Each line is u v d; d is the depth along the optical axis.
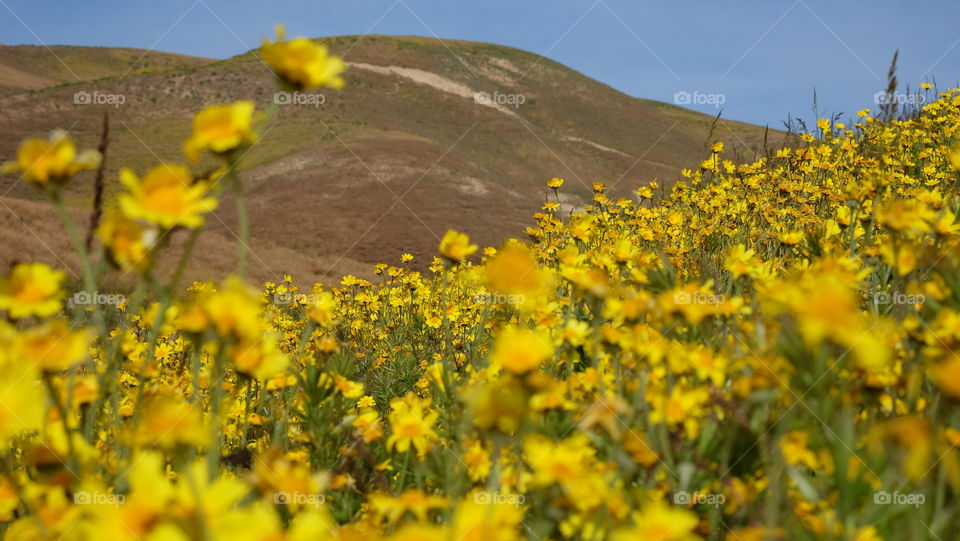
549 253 3.98
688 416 1.43
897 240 2.00
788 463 1.33
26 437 1.39
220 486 0.88
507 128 83.25
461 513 0.97
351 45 98.12
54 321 1.04
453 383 2.12
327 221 41.38
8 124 61.56
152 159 56.34
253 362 1.32
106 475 1.31
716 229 5.08
